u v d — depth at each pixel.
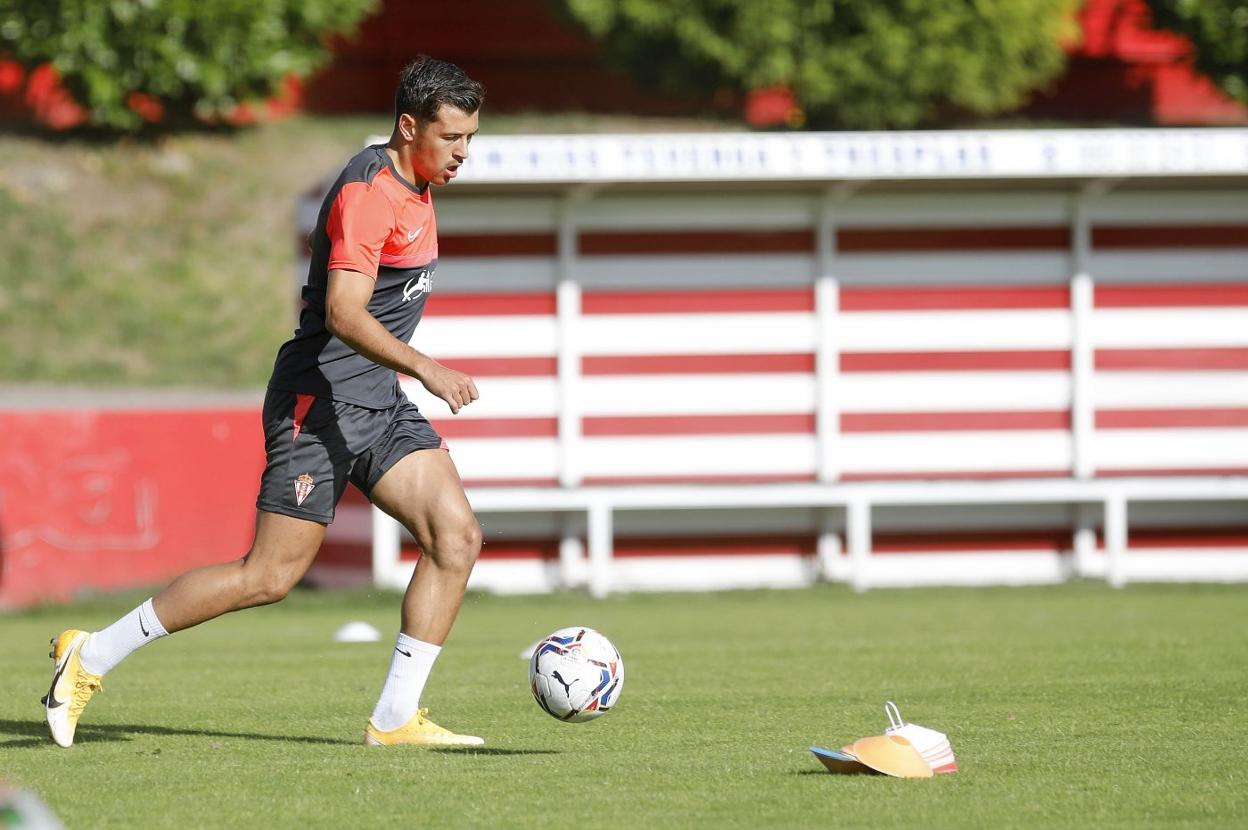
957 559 58.50
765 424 57.69
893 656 34.09
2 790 9.53
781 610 49.06
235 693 28.39
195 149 104.44
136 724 24.08
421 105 21.06
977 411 58.03
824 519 58.12
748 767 19.45
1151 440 58.47
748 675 30.67
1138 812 16.47
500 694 27.83
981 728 22.86
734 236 57.41
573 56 115.25
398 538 57.28
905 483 56.12
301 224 59.56
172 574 58.31
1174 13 98.00
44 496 56.91
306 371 21.42
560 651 21.44
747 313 57.50
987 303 57.97
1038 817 16.20
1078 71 113.69
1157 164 54.38
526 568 57.44
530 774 19.00
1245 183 57.22
